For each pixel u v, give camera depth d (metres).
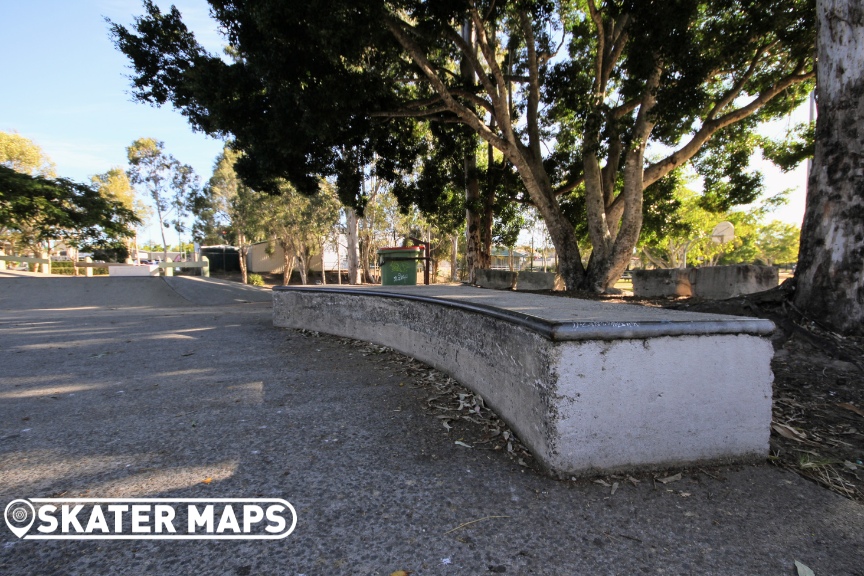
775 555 1.86
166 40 10.06
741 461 2.59
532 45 11.62
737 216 37.28
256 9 7.46
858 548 1.91
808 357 4.30
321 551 1.84
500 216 19.75
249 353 5.48
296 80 8.73
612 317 2.59
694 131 14.64
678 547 1.89
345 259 49.50
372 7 7.65
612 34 11.84
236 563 1.77
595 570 1.75
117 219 24.16
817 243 4.98
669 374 2.46
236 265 48.59
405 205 15.82
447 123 14.46
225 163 38.75
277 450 2.76
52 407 3.55
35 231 24.27
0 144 32.59
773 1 8.67
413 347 4.96
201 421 3.24
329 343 6.04
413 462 2.61
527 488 2.32
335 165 12.35
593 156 11.41
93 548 1.85
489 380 3.35
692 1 7.73
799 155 14.24
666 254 47.00
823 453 2.74
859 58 4.71
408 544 1.89
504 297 4.45
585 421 2.38
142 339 6.50
